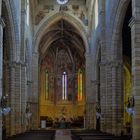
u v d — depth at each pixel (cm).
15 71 3656
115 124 3503
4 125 3488
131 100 2473
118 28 3372
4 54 3603
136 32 2397
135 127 2341
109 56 3631
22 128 3972
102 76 3778
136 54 2388
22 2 3969
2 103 2636
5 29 3394
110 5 3534
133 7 2450
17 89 3672
